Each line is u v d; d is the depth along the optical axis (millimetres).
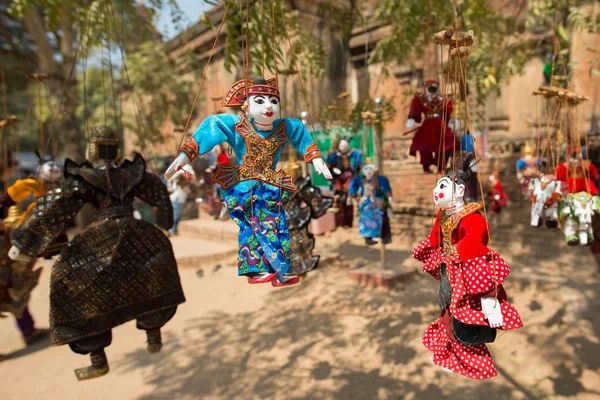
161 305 3182
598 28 5285
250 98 2240
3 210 4434
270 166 2334
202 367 4703
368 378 4156
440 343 2486
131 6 4594
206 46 12867
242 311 6191
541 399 3643
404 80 11688
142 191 3326
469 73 6070
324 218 9680
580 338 4434
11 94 17141
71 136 12031
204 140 2195
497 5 8242
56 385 4535
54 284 2869
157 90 12078
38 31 11227
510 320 2162
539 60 10781
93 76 11914
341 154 6152
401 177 9789
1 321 6379
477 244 2201
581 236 3572
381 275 6367
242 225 2271
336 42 11562
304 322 5539
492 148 9859
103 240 3008
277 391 4105
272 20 2408
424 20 5953
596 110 8359
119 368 4840
